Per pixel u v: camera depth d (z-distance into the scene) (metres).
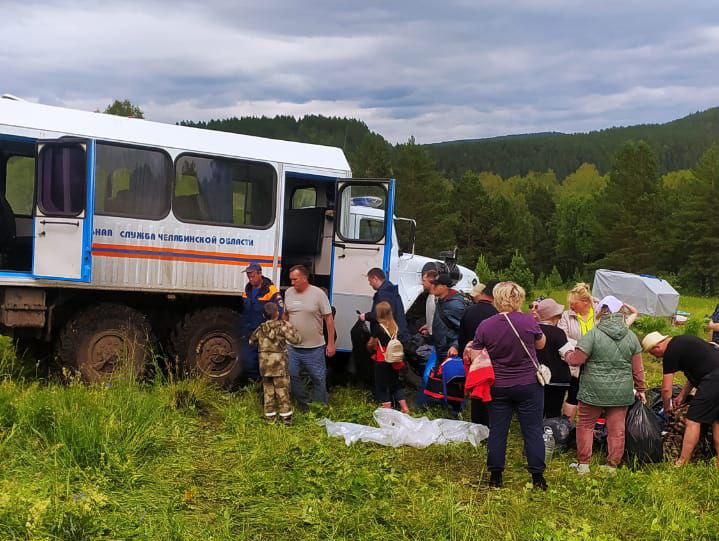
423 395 8.51
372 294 9.41
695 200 67.31
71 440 5.81
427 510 5.26
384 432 7.16
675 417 6.95
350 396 9.02
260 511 5.19
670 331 21.45
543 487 5.97
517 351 5.91
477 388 5.94
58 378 8.13
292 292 8.13
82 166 7.69
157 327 9.07
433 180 62.78
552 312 7.36
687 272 66.44
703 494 6.04
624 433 6.58
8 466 5.42
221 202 8.93
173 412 7.24
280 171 9.30
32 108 8.02
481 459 6.78
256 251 9.12
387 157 64.94
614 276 34.25
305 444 6.86
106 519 4.71
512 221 73.19
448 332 8.42
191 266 8.70
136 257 8.37
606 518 5.42
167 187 8.56
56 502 4.71
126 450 5.94
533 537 4.89
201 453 6.37
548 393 7.39
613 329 6.39
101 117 8.42
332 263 9.59
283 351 7.49
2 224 8.17
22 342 8.90
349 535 4.94
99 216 8.14
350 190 9.85
